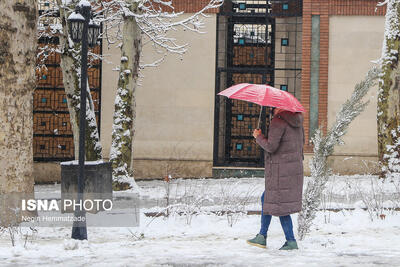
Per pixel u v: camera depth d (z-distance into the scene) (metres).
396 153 31.23
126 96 30.58
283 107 13.90
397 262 12.09
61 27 29.89
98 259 12.74
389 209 21.64
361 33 38.06
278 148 14.19
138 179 38.00
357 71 38.03
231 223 19.03
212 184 32.16
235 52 39.66
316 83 38.06
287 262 12.09
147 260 12.52
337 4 38.00
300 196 14.24
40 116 39.00
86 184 22.69
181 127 38.38
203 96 38.41
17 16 19.05
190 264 11.89
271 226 18.70
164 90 38.41
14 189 19.20
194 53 38.50
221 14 38.69
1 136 18.89
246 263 12.00
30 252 13.85
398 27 31.50
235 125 39.44
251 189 28.28
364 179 33.12
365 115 37.69
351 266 11.57
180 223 19.44
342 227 18.48
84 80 16.62
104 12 34.81
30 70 19.62
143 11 35.53
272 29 39.59
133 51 30.80
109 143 38.16
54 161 38.75
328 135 15.92
